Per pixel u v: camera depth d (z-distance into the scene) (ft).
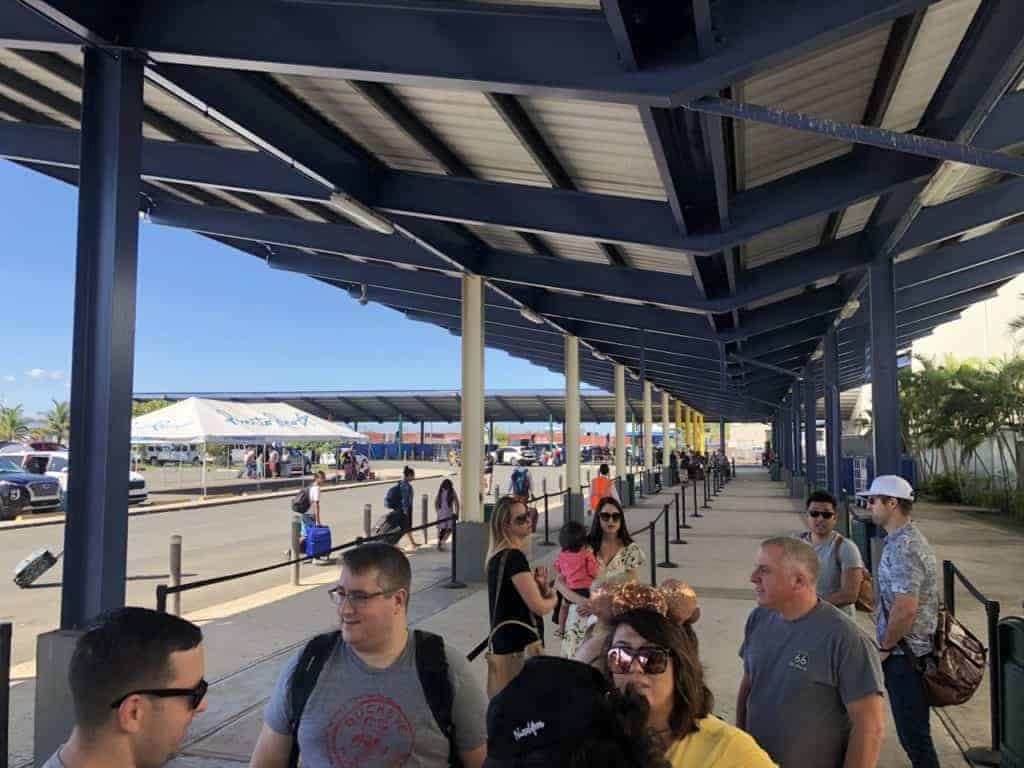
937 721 18.88
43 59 21.79
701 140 18.92
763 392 116.26
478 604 32.01
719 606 30.76
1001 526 62.03
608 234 24.82
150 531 64.13
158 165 25.84
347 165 24.63
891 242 30.32
